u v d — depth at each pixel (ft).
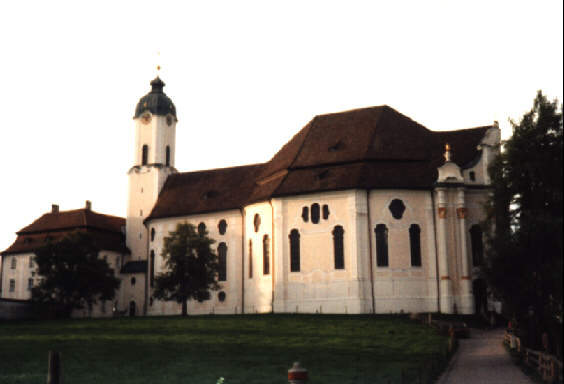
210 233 302.25
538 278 138.21
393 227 248.93
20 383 125.49
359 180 251.80
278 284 257.55
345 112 288.10
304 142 281.54
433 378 120.88
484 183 256.73
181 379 127.85
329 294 248.73
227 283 291.17
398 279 245.45
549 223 133.59
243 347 167.73
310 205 258.37
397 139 269.44
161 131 353.10
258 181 296.51
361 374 131.95
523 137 147.02
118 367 141.38
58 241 293.84
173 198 330.13
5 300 285.84
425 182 253.44
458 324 194.08
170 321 227.81
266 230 273.54
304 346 169.27
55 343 175.01
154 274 318.65
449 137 271.90
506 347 167.22
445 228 247.50
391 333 191.21
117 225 370.94
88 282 287.89
